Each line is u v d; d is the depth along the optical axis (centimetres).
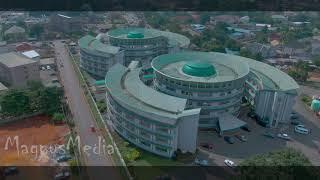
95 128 11131
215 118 11206
